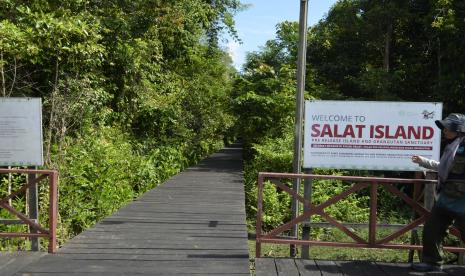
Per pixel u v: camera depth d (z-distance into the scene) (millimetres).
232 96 18594
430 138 5449
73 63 9531
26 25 8430
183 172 13578
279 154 11734
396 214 10531
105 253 5215
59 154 8250
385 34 19984
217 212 7734
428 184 5105
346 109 5504
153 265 4809
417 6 19047
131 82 13508
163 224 6738
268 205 9938
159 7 13234
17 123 5312
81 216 7816
